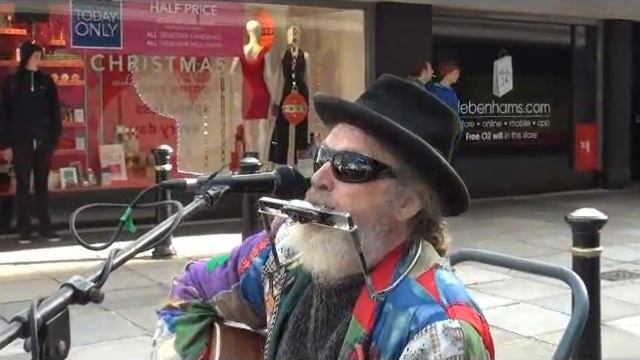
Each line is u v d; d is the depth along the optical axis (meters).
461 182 1.69
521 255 8.05
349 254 1.69
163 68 9.55
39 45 8.85
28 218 8.55
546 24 12.27
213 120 9.88
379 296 1.65
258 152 10.12
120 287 6.62
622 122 12.99
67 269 7.37
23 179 8.50
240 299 1.99
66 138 9.10
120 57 9.33
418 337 1.57
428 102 1.74
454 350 1.54
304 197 1.94
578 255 4.34
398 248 1.73
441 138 1.73
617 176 13.00
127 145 9.45
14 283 6.84
